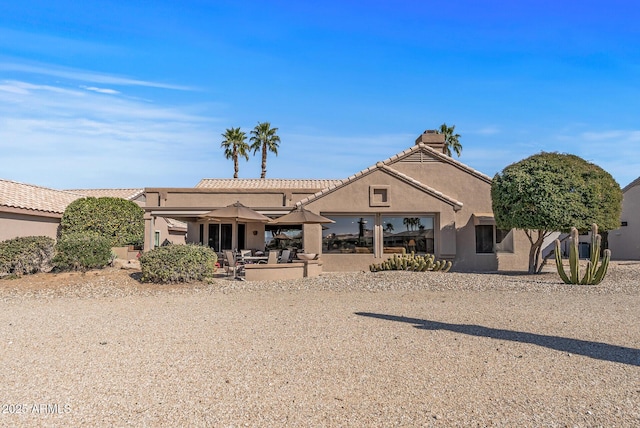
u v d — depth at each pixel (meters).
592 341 7.75
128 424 4.53
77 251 16.36
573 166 18.62
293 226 27.05
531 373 6.02
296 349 7.24
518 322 9.42
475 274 18.91
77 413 4.79
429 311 10.79
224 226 27.08
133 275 16.34
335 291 14.66
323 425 4.51
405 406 4.95
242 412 4.81
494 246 23.33
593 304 11.91
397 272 18.22
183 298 13.35
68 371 6.15
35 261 16.19
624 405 4.96
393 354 6.93
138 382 5.71
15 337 8.19
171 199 23.94
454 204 22.53
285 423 4.55
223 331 8.62
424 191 22.66
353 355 6.88
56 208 26.42
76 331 8.69
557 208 17.75
